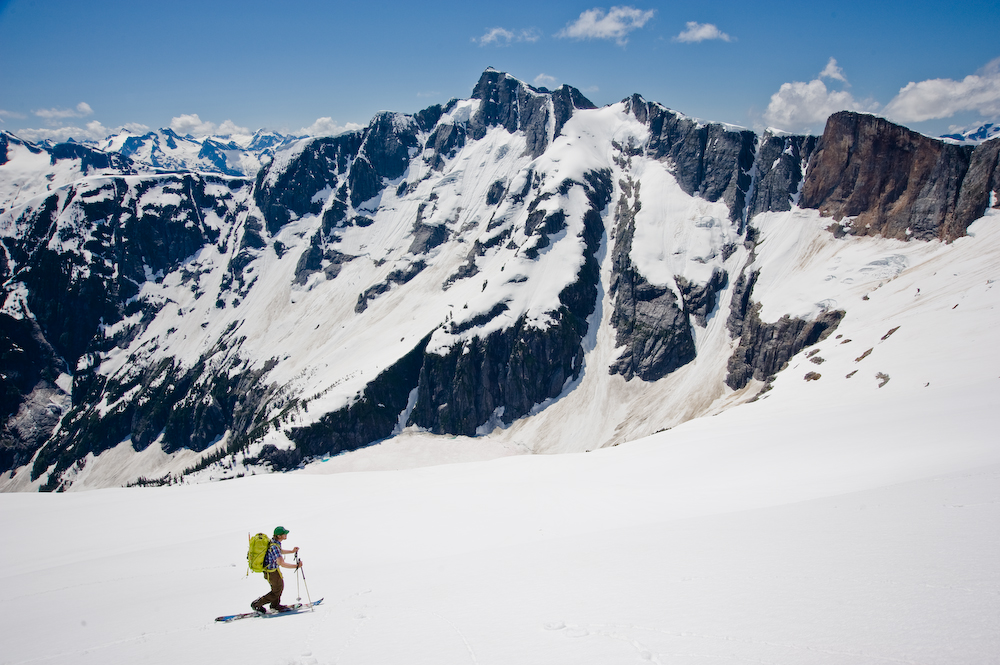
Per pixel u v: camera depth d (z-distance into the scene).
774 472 43.06
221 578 30.92
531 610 13.90
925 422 44.75
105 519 61.38
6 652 17.03
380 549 38.16
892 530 15.84
